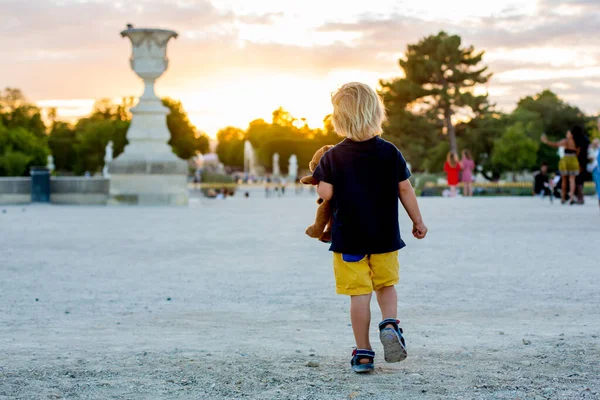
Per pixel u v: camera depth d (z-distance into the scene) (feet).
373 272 17.26
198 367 17.72
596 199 115.34
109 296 30.35
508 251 44.52
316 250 47.24
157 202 109.19
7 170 398.62
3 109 487.20
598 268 36.73
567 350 19.03
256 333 22.63
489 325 23.47
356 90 17.01
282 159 435.12
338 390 15.47
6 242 52.70
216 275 36.27
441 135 268.41
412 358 18.54
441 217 73.82
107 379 16.70
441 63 260.62
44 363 18.33
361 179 16.85
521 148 284.41
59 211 93.20
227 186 178.50
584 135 95.09
